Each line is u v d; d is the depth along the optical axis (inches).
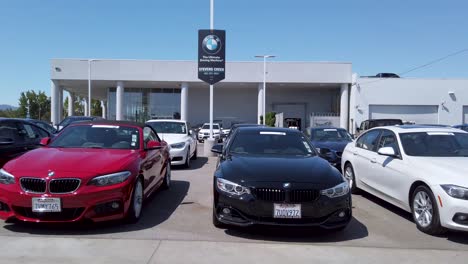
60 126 722.8
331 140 488.1
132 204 222.1
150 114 1658.5
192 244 194.7
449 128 289.3
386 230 229.5
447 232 222.5
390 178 263.9
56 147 256.1
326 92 1707.7
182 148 473.4
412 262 177.8
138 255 178.1
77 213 202.7
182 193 325.7
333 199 202.7
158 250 184.9
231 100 1711.4
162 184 334.3
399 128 286.8
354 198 322.3
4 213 206.1
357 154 327.9
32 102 2960.1
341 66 1438.2
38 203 198.7
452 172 213.8
